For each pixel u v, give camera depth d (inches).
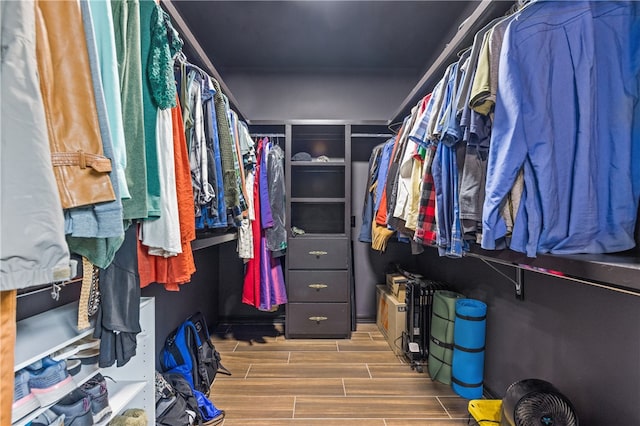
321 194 116.4
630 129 29.3
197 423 55.8
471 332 65.2
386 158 80.6
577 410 42.2
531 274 52.4
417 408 61.6
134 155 29.8
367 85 113.6
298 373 75.2
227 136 56.6
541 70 29.6
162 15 34.0
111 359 32.0
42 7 21.1
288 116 112.7
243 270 111.6
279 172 93.7
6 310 19.9
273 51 101.3
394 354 85.9
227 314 111.7
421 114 55.4
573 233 28.7
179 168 38.1
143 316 47.4
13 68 18.7
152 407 48.0
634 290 23.4
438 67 57.2
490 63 33.1
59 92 21.7
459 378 66.3
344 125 99.7
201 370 67.1
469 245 42.4
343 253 97.3
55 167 21.2
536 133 29.4
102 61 26.0
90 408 34.8
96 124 23.3
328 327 96.4
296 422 57.4
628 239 29.2
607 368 37.8
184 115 42.7
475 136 36.5
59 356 31.3
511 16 33.0
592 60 28.8
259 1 77.0
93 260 26.5
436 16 82.8
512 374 57.5
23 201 18.8
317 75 113.0
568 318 44.2
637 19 29.3
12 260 18.5
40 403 28.6
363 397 65.3
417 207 55.8
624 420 35.5
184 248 38.6
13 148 18.6
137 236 33.7
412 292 80.3
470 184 36.9
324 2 77.4
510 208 31.2
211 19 84.0
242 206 66.0
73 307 38.9
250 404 62.8
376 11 81.0
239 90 112.6
